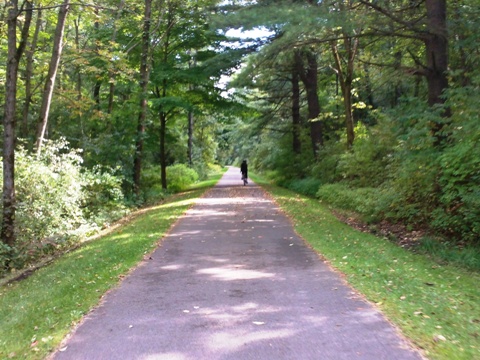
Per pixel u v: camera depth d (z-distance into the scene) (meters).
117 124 21.20
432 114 10.83
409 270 7.24
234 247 9.63
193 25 25.31
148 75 21.86
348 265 7.63
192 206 17.42
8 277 9.67
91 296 6.24
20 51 11.62
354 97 26.52
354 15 11.70
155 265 8.14
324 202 18.69
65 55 19.06
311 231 11.20
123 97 26.70
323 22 11.16
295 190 25.16
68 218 13.69
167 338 4.68
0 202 11.93
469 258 8.03
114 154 20.42
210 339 4.62
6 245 10.75
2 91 20.86
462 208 9.37
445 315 5.06
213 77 24.94
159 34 24.98
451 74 11.70
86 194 15.84
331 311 5.37
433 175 10.84
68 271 8.23
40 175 12.76
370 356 4.08
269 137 36.28
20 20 15.41
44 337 4.80
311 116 25.36
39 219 12.40
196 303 5.86
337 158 20.48
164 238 10.85
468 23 12.25
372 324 4.89
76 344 4.58
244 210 15.98
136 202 20.97
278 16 11.57
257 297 6.05
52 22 20.20
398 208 11.98
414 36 12.17
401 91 24.39
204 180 41.03
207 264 8.11
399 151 12.52
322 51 20.36
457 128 10.27
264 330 4.82
